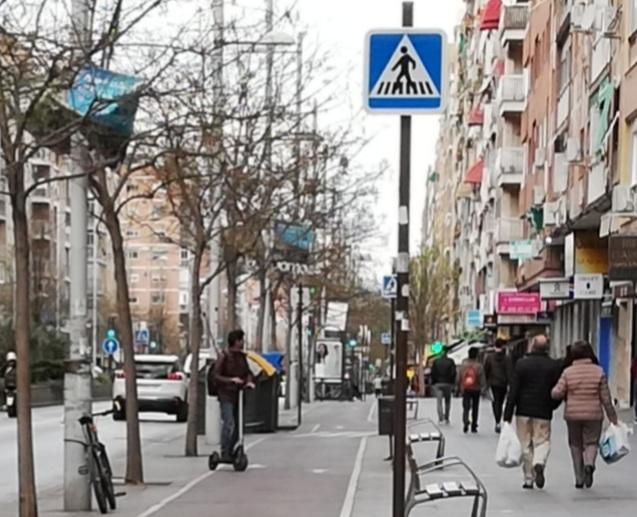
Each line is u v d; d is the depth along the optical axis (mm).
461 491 11805
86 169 15633
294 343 62875
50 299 69000
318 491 19578
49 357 64625
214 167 29219
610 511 16703
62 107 14578
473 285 92438
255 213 27875
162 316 110375
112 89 14883
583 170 42094
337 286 60812
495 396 32938
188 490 19781
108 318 84062
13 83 13773
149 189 29562
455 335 106000
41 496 19844
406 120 11047
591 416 19281
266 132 30875
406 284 10945
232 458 22984
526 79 64625
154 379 43906
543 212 52344
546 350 19781
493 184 73188
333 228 51344
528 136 62969
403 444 10977
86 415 17109
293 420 41406
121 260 20703
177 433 36500
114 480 21062
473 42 97625
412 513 16109
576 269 43188
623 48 36156
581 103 43719
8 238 80375
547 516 16172
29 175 32031
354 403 64438
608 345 45562
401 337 10969
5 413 53531
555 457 25234
